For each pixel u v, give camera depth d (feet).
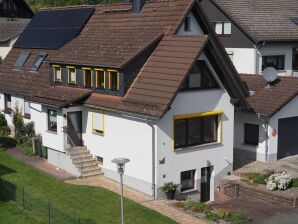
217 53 84.64
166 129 81.66
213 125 90.07
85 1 266.16
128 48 90.74
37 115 103.45
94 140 93.50
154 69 85.15
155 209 76.69
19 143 107.76
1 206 75.25
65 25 115.55
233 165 97.55
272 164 98.07
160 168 81.66
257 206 81.35
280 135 101.86
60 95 96.68
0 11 226.17
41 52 117.50
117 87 87.81
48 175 90.58
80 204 76.13
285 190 84.58
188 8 91.20
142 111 79.92
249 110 97.55
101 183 88.17
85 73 95.30
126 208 75.05
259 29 132.05
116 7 107.76
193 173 87.51
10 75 121.19
